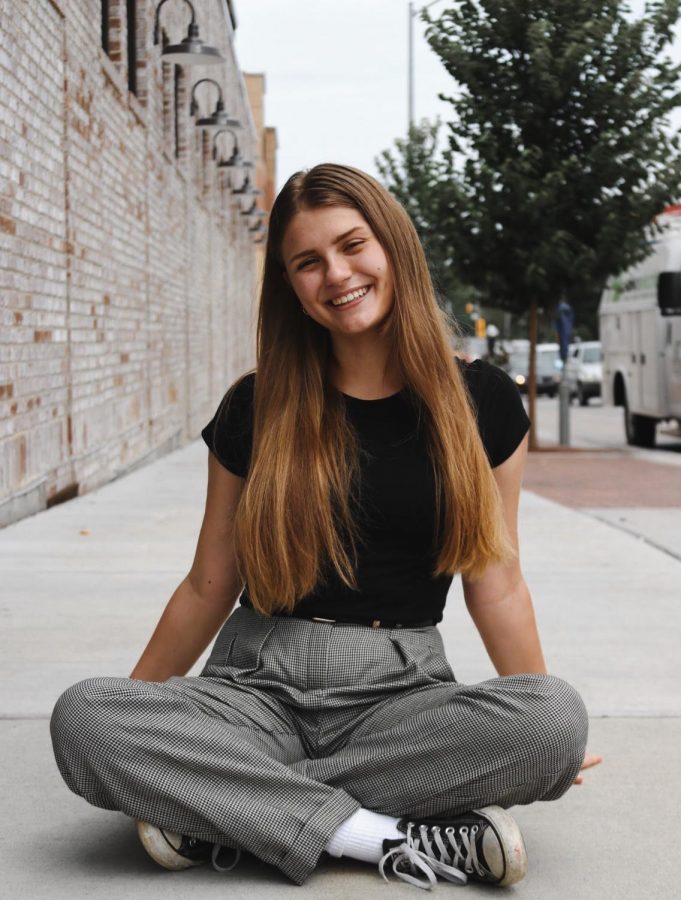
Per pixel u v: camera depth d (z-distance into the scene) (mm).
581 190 17406
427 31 17594
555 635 5348
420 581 2830
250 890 2637
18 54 8227
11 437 8312
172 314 17547
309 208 2754
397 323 2764
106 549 7512
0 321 7879
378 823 2693
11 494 8375
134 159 13664
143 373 14570
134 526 8570
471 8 17453
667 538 8461
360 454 2775
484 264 17828
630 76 17016
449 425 2744
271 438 2781
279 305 2867
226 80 27062
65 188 9875
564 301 18172
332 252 2732
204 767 2617
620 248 17359
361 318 2742
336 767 2717
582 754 2660
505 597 2971
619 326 20688
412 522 2770
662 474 14133
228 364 28625
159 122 15922
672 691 4418
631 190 17297
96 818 3098
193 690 2750
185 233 19203
